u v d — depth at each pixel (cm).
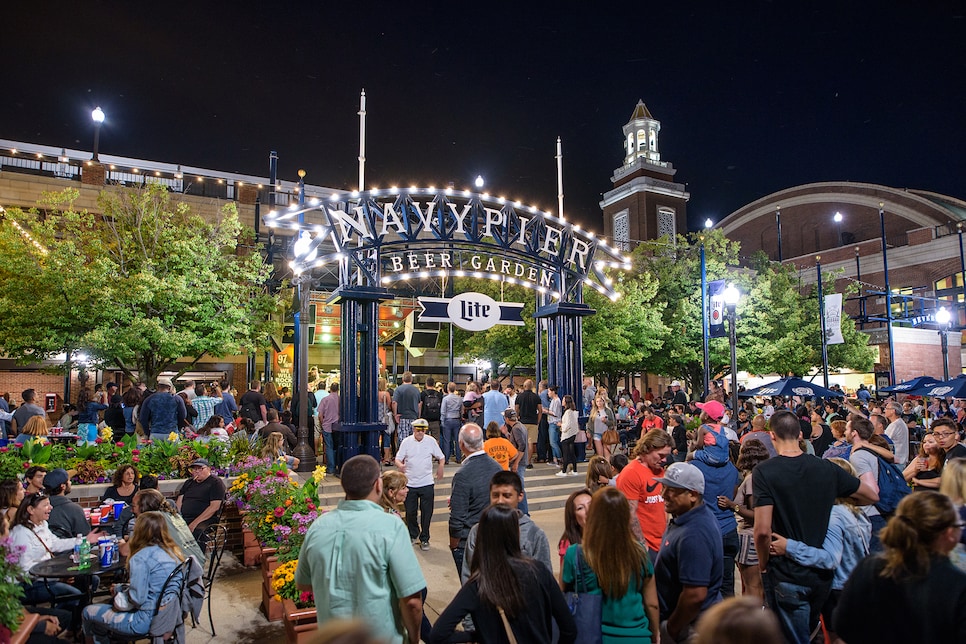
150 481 773
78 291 1861
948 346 4484
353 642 162
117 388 1719
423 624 517
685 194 6331
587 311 1698
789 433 496
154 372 2064
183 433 1270
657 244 3447
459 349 3059
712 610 194
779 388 2209
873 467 629
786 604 465
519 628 341
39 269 1888
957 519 304
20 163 2817
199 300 2055
